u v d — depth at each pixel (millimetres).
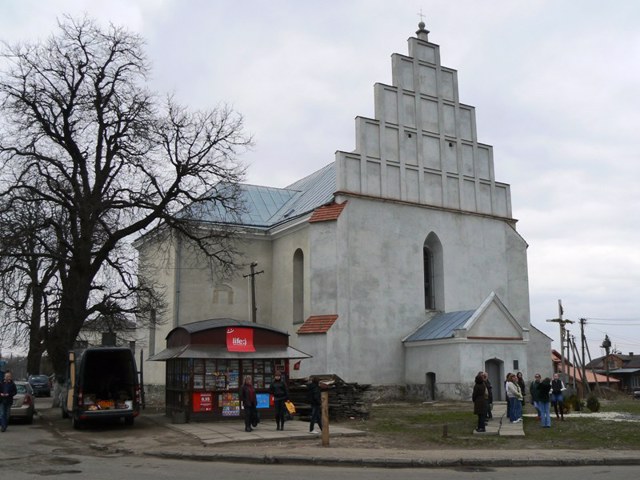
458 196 39469
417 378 34562
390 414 26266
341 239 34375
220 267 38344
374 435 19469
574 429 20656
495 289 39562
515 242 40906
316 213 35562
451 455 15367
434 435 19406
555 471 13648
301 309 37812
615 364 103312
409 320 35938
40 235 28766
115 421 23984
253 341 23828
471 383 32375
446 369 33031
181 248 38781
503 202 41281
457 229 38875
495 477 12680
